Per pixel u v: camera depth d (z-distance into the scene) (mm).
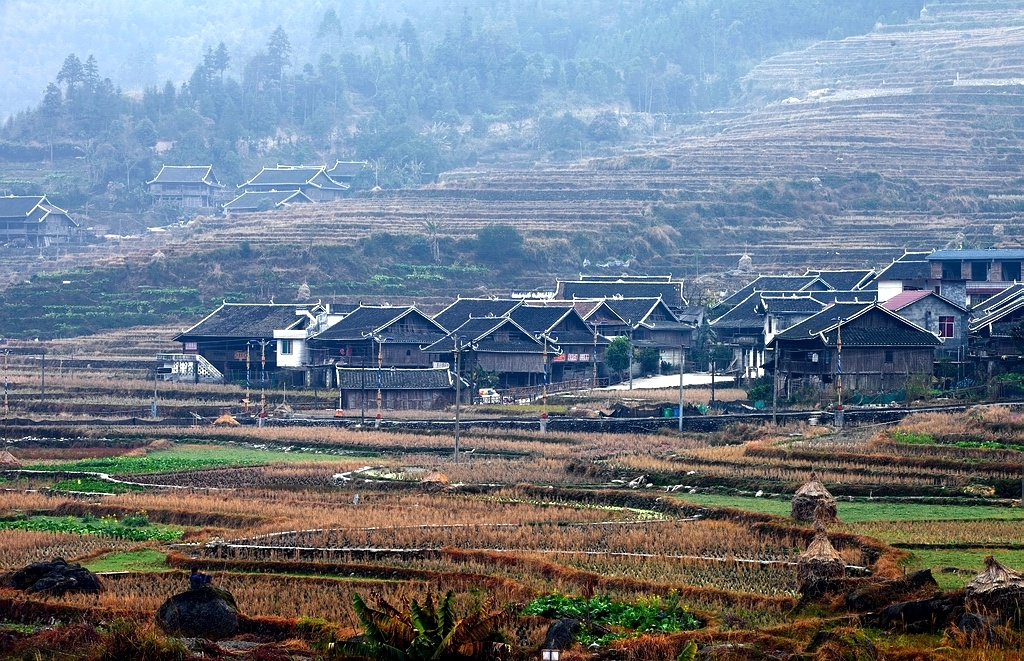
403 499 140125
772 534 112188
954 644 68125
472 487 148125
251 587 95625
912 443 154750
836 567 88688
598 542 110688
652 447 180875
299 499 142375
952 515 120188
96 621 85438
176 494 148750
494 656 64250
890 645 69688
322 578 98750
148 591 95000
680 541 109188
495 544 111125
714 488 141625
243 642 81062
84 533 124188
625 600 87688
